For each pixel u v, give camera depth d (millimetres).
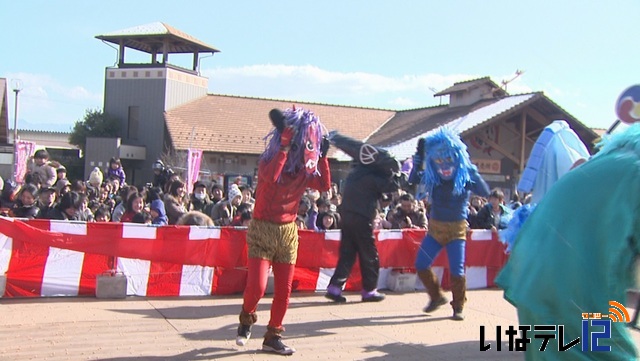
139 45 34281
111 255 6863
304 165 5066
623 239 2760
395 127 31625
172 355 4863
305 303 7312
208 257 7297
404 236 8484
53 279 6637
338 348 5371
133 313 6133
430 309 6902
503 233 5973
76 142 32781
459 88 29422
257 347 5223
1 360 4500
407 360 5090
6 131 31984
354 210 7324
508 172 25422
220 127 30703
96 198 10633
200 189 10539
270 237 5016
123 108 32688
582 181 2973
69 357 4648
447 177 6840
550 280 2908
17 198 7633
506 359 5211
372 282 7473
